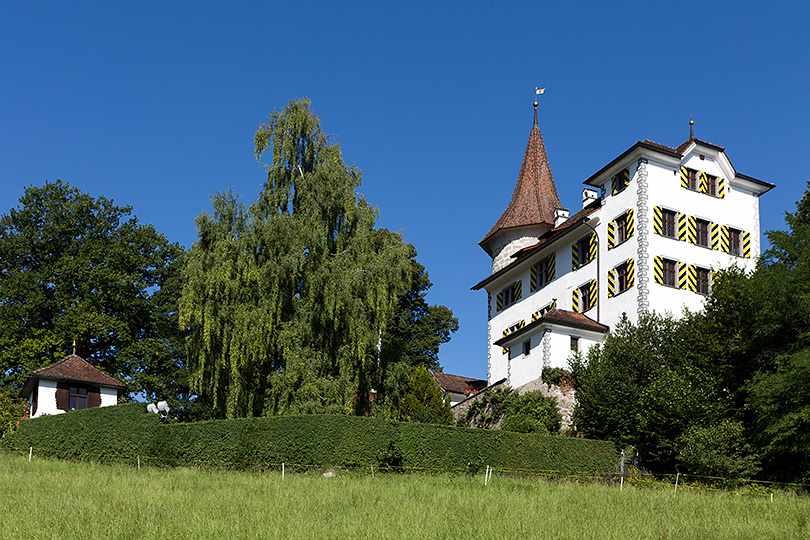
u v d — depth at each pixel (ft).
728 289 112.06
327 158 121.08
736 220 138.51
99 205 172.86
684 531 50.06
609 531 48.65
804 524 53.98
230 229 115.65
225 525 47.32
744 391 104.83
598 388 111.24
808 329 98.84
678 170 134.51
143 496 61.98
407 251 116.37
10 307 157.17
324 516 52.03
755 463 95.45
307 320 112.47
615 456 105.40
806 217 110.73
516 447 102.32
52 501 57.52
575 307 141.28
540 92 187.52
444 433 100.42
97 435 105.50
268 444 97.60
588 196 156.04
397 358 120.26
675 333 115.14
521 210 174.70
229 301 112.57
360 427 97.60
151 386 159.63
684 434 100.07
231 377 111.65
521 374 135.33
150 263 171.53
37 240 164.55
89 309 159.94
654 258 128.36
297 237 112.27
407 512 54.44
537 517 54.13
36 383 139.54
